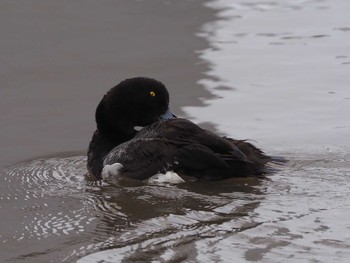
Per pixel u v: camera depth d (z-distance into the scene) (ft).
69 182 35.83
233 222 30.42
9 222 31.89
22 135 41.39
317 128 41.70
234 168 34.27
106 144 37.65
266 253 27.71
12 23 55.93
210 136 34.99
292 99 45.47
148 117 37.93
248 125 42.24
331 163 36.35
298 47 52.95
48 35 54.03
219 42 53.52
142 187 34.45
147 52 51.70
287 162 36.06
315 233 29.07
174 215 31.58
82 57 50.90
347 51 52.34
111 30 54.95
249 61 50.62
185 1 60.70
